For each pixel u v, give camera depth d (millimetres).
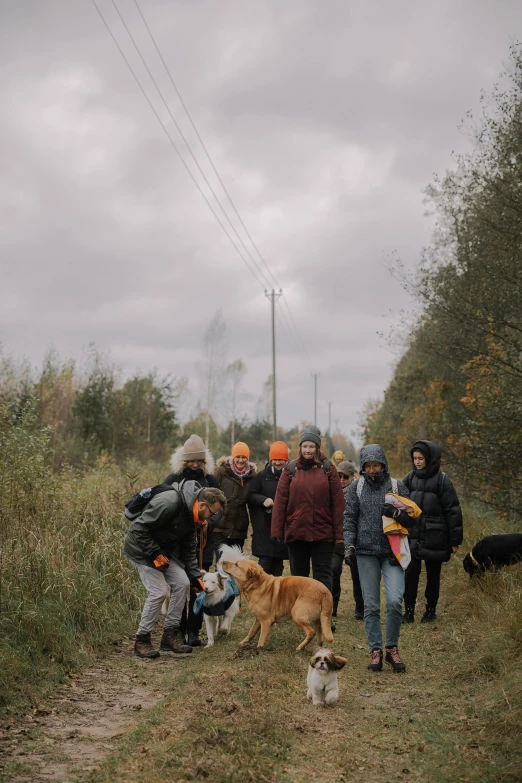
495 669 5805
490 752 4344
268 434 46562
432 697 5445
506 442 12086
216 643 7301
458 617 7793
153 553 6840
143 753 4227
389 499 6344
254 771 3959
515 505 12539
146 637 6848
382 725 4891
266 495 8273
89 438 25922
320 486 7141
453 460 13727
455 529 7816
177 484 7109
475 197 13961
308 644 7031
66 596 7074
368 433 32281
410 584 7977
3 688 5297
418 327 15344
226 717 4750
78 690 5707
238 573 6820
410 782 3998
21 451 8664
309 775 4047
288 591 6688
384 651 6734
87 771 4035
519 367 12547
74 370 28406
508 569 8242
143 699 5477
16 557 7066
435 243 15078
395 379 22953
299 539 7164
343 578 11453
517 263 12578
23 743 4508
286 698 5359
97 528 8852
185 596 7082
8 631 6137
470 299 13523
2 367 16312
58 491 9414
